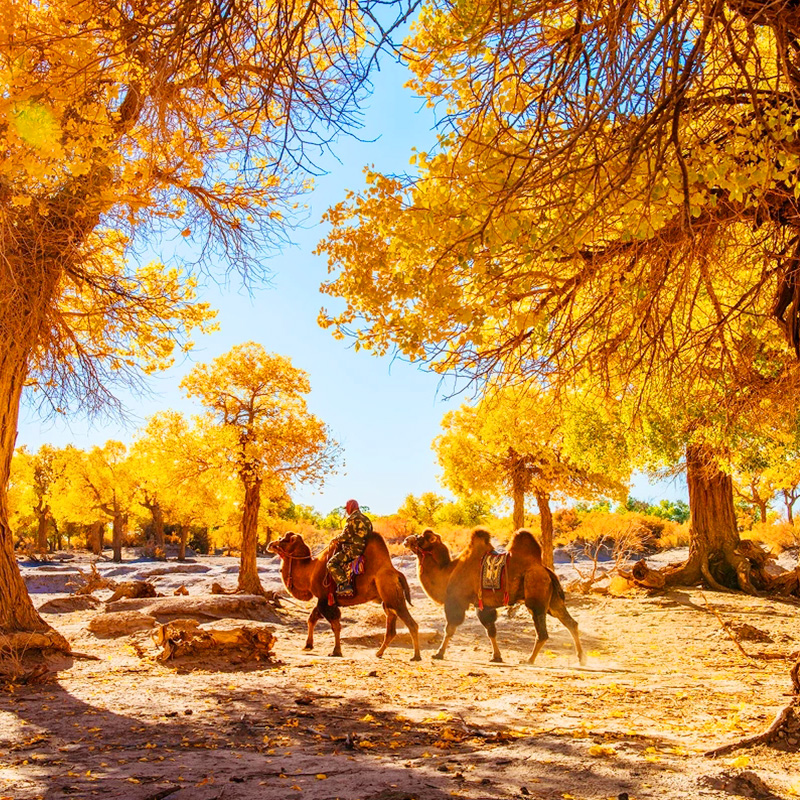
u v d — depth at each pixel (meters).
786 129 4.14
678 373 6.09
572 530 44.16
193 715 6.54
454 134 4.16
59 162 5.02
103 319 11.80
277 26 3.96
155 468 27.30
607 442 21.20
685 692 8.00
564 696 7.69
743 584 23.17
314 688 8.07
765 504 40.06
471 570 11.90
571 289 5.16
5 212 6.87
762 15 3.96
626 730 5.73
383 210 4.53
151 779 4.43
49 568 44.69
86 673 9.08
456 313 4.56
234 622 11.89
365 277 5.17
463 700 7.47
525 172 3.67
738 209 5.12
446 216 4.26
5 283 8.73
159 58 3.93
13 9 4.16
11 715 6.53
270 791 4.13
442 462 30.58
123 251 11.72
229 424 26.50
